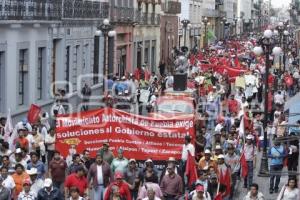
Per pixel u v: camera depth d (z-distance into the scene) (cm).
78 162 1773
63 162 1852
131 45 5744
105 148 1866
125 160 1817
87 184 1734
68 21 3847
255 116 3091
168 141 1916
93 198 1834
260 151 2709
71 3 3872
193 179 1853
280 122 2511
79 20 4053
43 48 3503
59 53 3766
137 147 1916
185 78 3400
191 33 9181
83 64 4278
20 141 2120
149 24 6400
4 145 1958
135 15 5741
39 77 3481
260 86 4234
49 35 3544
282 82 4653
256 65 5581
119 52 5319
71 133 1906
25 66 3250
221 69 4847
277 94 3684
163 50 7362
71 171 1772
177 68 4822
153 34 6719
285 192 1662
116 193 1562
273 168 2125
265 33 2709
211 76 4438
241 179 2314
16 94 3127
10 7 2917
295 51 8450
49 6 3431
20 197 1608
